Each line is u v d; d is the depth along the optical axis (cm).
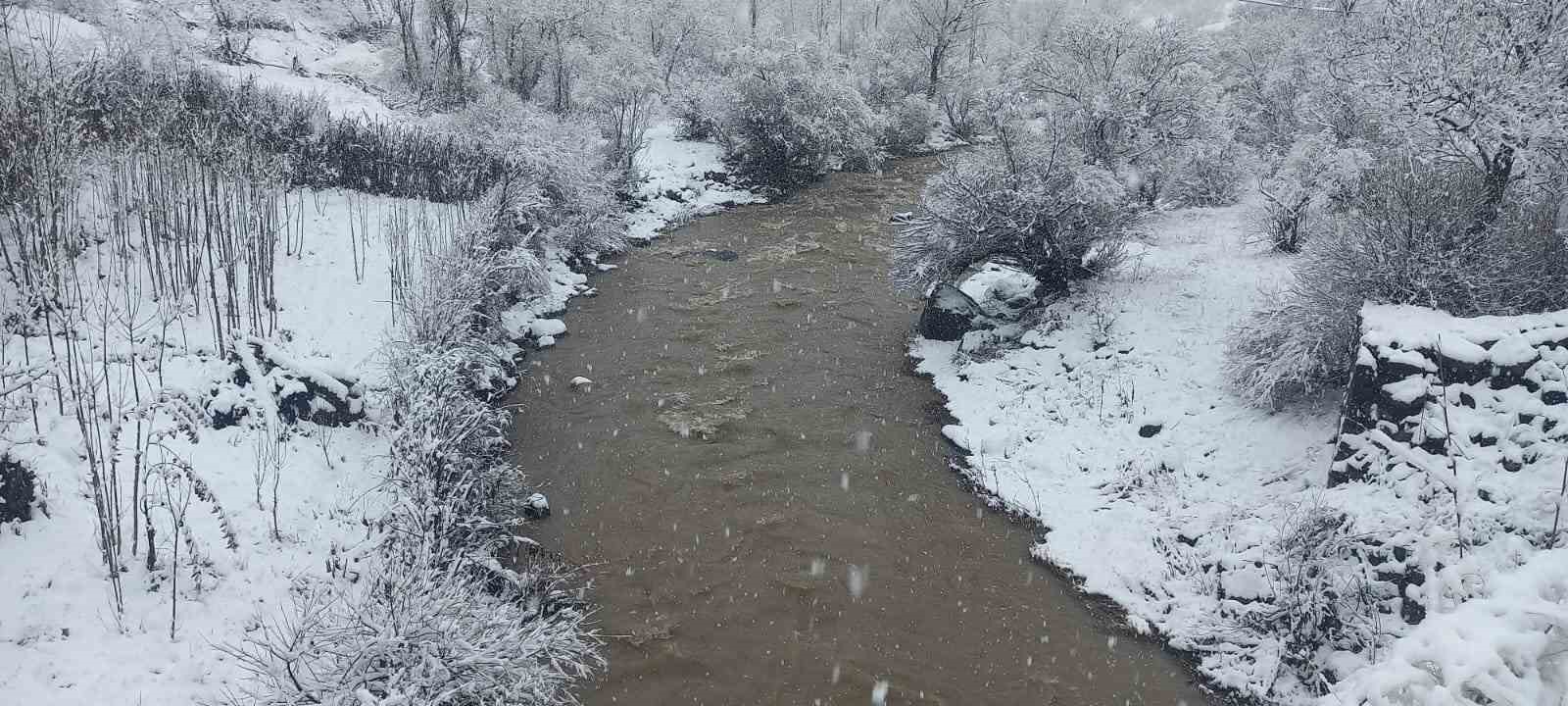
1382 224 1229
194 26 3419
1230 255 1862
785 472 1324
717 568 1102
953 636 998
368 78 3356
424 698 659
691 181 2941
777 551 1139
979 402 1529
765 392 1577
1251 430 1259
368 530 1062
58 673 758
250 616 888
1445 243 1182
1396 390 998
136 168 1680
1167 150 2184
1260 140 2573
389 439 1252
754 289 2092
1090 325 1639
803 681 925
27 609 811
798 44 3322
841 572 1103
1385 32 1345
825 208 2830
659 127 3381
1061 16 5066
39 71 1595
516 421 1454
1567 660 429
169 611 860
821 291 2081
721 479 1297
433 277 1441
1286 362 1231
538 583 1048
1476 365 973
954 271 1805
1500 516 881
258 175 1568
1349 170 1623
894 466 1354
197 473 1054
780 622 1012
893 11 5069
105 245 1511
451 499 951
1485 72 1200
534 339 1775
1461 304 1162
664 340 1795
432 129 2362
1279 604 947
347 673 654
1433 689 416
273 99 2169
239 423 1189
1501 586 455
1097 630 1015
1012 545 1173
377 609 709
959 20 4256
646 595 1048
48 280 1173
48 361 1077
